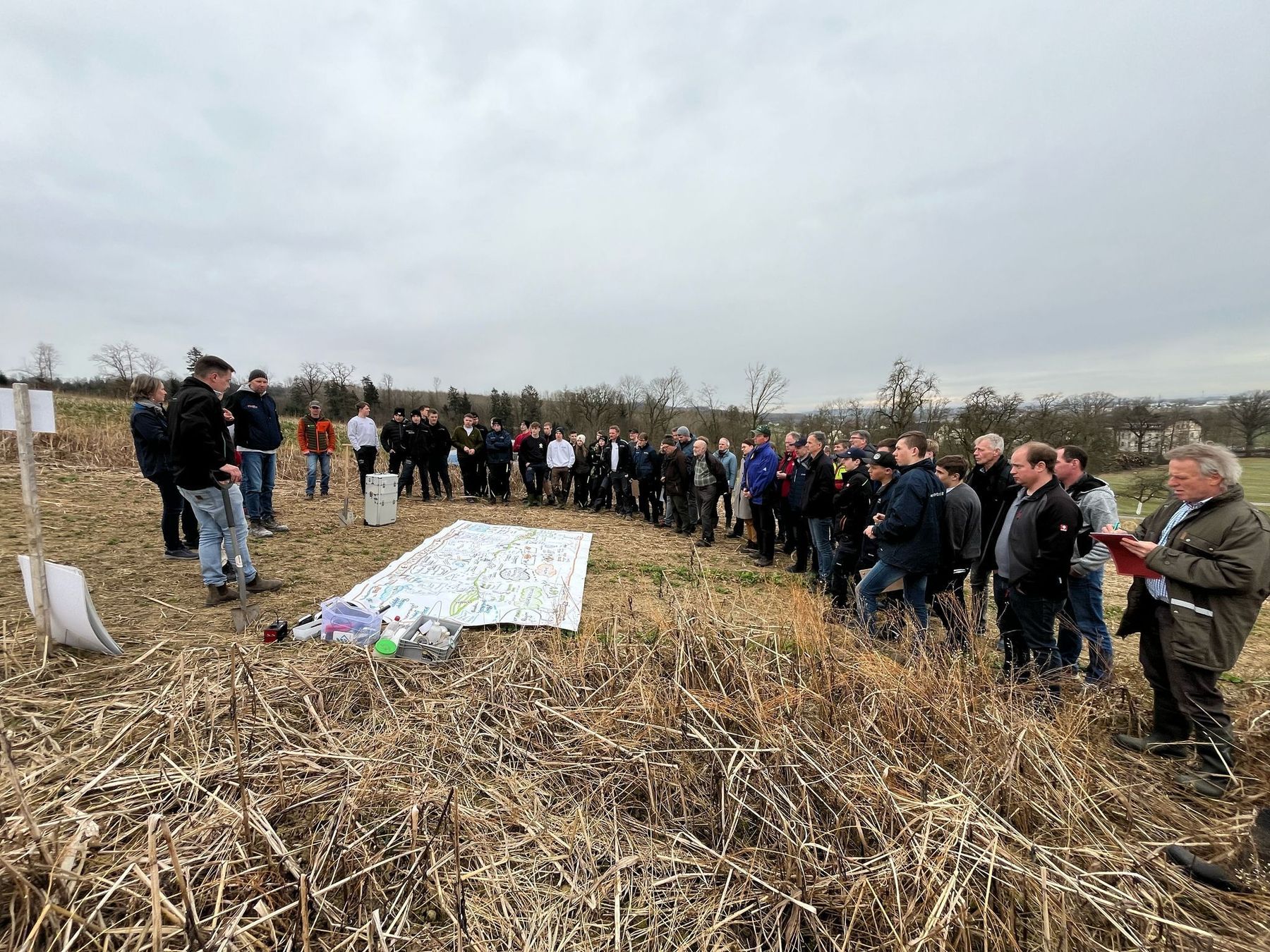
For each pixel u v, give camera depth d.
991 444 4.75
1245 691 3.43
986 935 1.65
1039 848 1.90
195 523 5.20
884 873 1.82
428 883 1.81
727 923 1.76
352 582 4.77
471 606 4.44
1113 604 6.11
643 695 2.85
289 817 2.06
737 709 2.67
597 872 1.96
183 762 2.26
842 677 2.91
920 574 3.82
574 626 4.14
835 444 8.45
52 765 2.09
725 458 8.52
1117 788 2.37
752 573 6.22
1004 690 2.85
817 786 2.23
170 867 1.70
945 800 2.10
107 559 4.68
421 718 2.72
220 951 1.45
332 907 1.71
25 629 3.17
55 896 1.55
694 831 2.20
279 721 2.57
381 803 2.13
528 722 2.75
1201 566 2.52
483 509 9.32
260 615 3.83
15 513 5.87
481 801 2.25
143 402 4.66
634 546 7.36
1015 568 3.26
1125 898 1.78
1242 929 1.81
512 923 1.75
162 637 3.34
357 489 10.07
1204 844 2.15
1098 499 3.68
